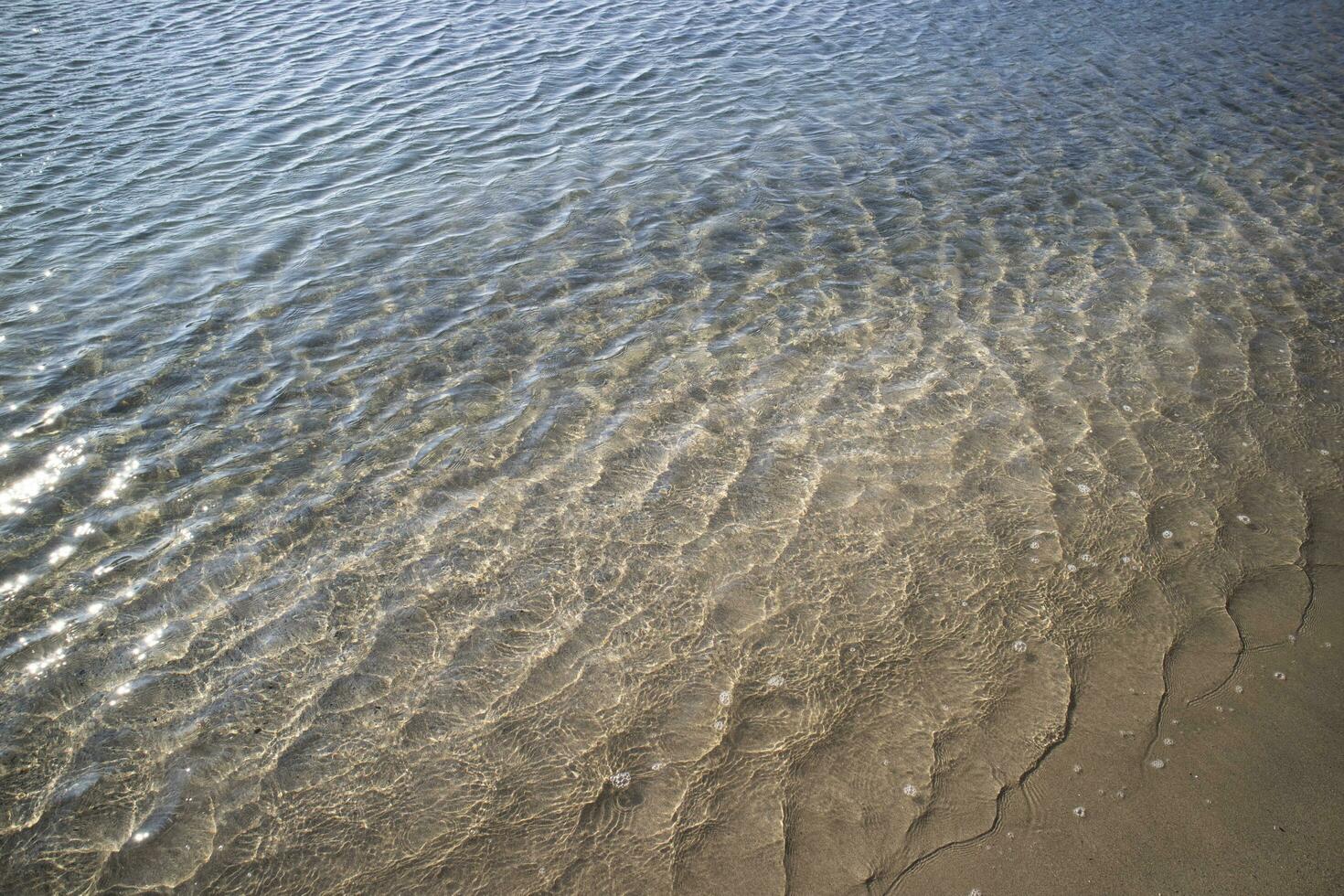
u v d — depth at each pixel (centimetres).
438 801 459
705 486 646
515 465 671
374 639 539
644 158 1170
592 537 607
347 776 470
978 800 461
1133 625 548
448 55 1508
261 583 578
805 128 1259
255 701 506
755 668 521
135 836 446
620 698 506
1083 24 1691
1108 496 636
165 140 1207
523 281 911
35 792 464
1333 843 440
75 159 1150
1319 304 852
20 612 562
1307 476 654
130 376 781
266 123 1259
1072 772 473
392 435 707
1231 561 588
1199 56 1537
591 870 431
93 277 918
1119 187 1095
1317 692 511
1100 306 852
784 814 454
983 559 588
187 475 672
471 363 791
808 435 692
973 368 766
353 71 1438
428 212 1045
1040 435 690
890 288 889
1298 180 1108
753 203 1060
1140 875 429
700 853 438
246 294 893
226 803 459
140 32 1572
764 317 845
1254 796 461
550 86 1394
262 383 771
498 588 571
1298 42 1593
